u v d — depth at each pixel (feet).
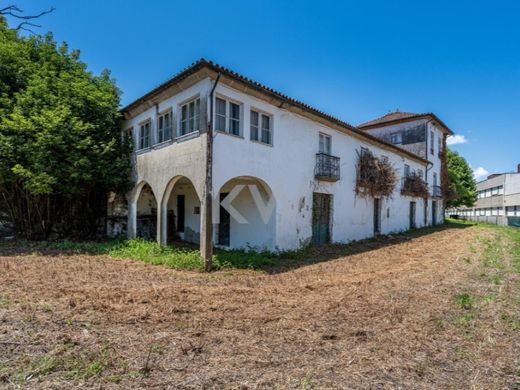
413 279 23.26
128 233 42.34
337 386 9.22
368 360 10.85
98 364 9.80
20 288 18.29
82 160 35.81
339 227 44.75
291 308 16.33
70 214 44.37
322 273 26.02
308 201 39.11
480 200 180.96
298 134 37.93
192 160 29.63
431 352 11.55
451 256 34.58
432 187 78.33
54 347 10.89
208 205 27.30
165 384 9.05
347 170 46.73
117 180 39.63
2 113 34.68
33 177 33.99
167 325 13.53
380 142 53.26
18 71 37.76
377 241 48.29
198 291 19.07
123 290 18.72
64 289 18.31
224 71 27.76
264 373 9.83
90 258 29.86
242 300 17.51
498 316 15.30
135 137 41.22
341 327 13.83
